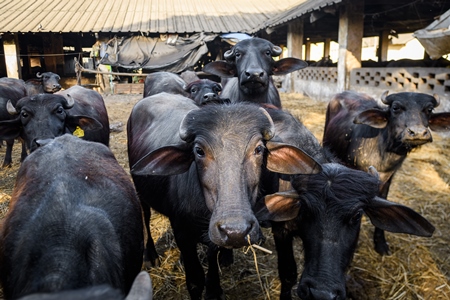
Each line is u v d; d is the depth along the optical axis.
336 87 13.91
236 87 6.17
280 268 3.47
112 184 2.84
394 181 6.46
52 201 2.40
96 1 24.95
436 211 5.41
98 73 19.88
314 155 3.32
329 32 22.02
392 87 10.84
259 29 20.11
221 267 4.23
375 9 14.30
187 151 2.80
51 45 22.64
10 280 2.11
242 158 2.49
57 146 3.12
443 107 8.83
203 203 2.96
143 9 23.92
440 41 6.75
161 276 4.11
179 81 8.61
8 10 21.66
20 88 9.07
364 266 4.30
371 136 4.73
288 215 2.85
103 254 2.20
